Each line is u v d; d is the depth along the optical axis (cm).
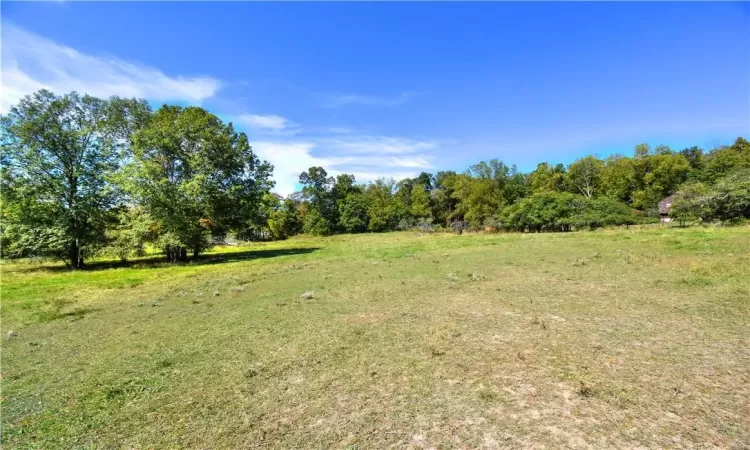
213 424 409
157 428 410
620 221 3709
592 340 582
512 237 3112
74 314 1115
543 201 4272
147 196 2644
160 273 2148
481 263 1557
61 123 2689
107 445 384
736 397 389
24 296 1477
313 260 2283
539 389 434
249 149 3431
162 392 505
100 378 572
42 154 2616
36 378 592
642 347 540
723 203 2722
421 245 2916
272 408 436
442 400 425
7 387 559
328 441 360
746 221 2553
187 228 2758
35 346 792
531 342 590
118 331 870
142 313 1058
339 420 398
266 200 6712
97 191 2784
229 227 3238
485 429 360
